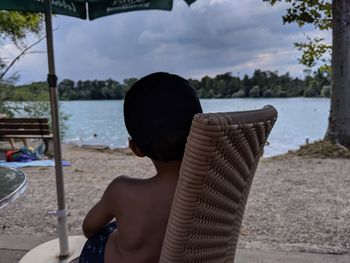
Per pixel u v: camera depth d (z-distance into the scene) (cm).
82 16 287
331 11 730
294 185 477
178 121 96
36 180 525
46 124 720
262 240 293
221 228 97
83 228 117
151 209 96
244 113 90
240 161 92
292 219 346
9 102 1073
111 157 745
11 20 1005
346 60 691
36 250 260
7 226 331
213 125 72
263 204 394
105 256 105
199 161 74
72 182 514
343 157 654
